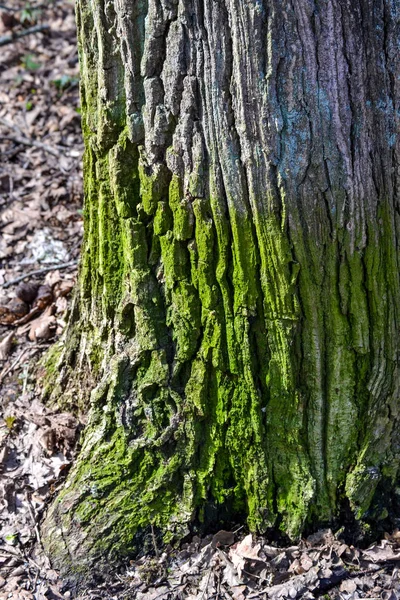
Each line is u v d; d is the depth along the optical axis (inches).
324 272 94.8
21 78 252.2
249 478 105.6
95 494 107.8
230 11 82.9
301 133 87.4
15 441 126.6
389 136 90.5
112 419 108.1
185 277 98.3
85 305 116.6
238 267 94.7
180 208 94.0
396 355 100.6
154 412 104.8
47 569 106.3
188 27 85.1
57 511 110.0
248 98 86.0
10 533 112.2
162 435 104.1
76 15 96.5
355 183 90.8
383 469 107.0
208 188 92.2
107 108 95.2
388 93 88.5
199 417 103.7
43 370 136.4
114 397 106.7
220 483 106.7
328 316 97.5
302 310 96.3
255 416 101.8
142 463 106.7
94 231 108.0
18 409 131.6
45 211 192.5
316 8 82.7
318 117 87.1
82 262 113.7
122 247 104.4
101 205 103.0
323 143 88.3
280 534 107.7
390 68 87.3
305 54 84.3
